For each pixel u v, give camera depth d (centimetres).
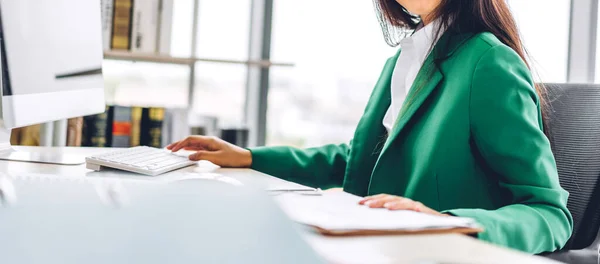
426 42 122
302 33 271
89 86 141
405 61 129
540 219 77
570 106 122
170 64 251
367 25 268
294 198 75
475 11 111
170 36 212
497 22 112
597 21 252
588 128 118
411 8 122
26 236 36
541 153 89
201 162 133
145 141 212
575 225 112
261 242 38
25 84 106
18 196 50
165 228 40
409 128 111
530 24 256
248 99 271
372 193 113
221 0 263
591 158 115
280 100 272
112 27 206
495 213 73
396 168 112
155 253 34
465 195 100
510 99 93
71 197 50
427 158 102
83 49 137
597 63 253
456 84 102
